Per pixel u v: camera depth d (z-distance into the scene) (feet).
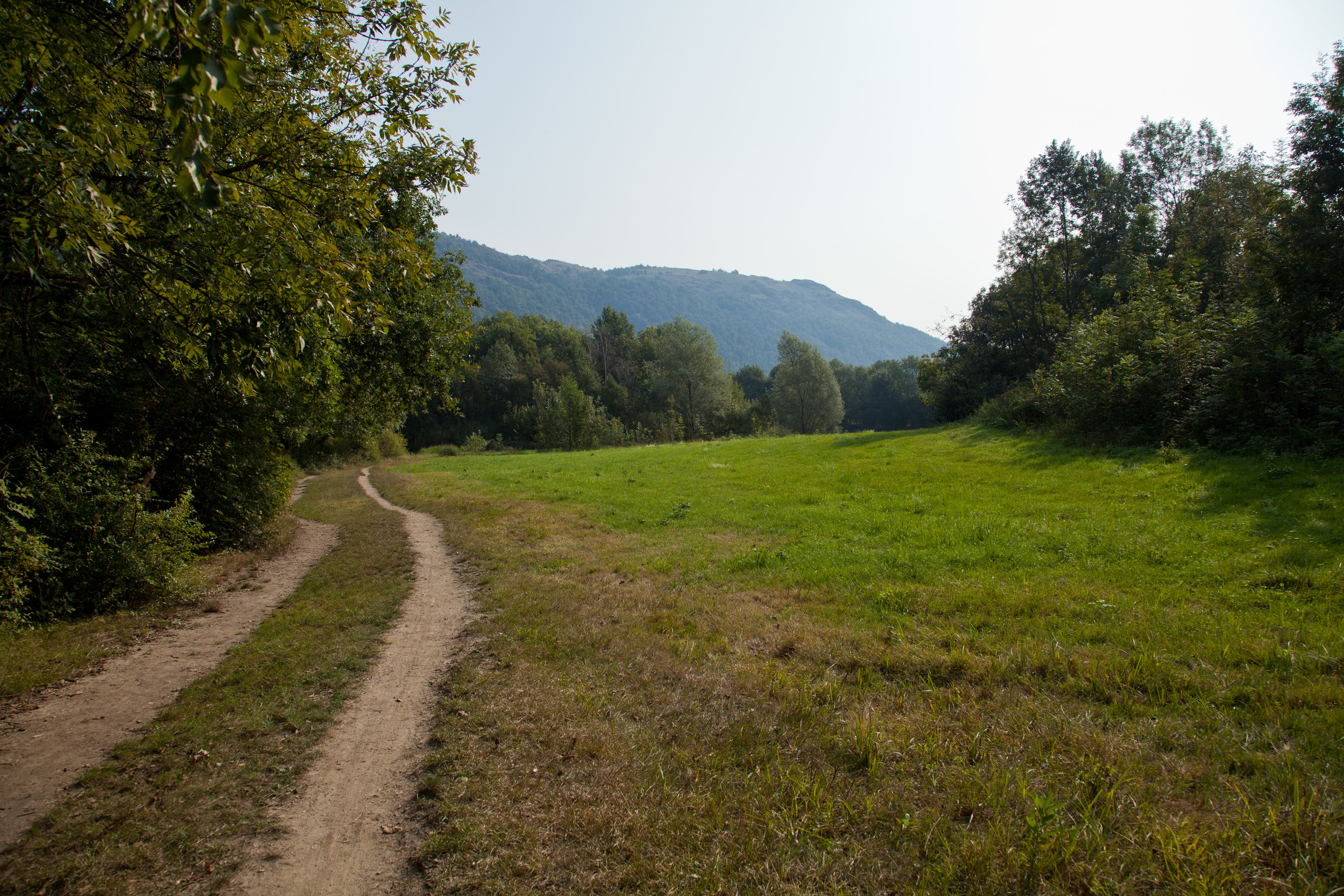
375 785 15.31
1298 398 49.26
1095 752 15.07
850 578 32.63
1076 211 121.90
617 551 42.96
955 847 12.13
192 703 20.06
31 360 26.50
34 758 16.63
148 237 21.27
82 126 16.33
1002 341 124.88
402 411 57.82
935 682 20.33
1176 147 122.83
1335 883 10.65
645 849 12.35
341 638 26.58
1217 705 17.21
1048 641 22.47
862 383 385.91
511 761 15.97
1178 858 11.20
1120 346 66.59
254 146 22.59
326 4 20.21
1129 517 39.06
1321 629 21.16
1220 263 96.99
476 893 11.39
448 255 54.80
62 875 11.91
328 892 11.58
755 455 97.71
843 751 15.89
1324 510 33.86
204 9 8.21
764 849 12.26
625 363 358.84
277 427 53.11
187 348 20.48
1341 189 55.11
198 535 36.45
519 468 111.55
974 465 66.44
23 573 26.66
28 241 15.89
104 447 33.27
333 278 20.43
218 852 12.73
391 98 29.71
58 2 16.15
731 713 18.34
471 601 32.50
